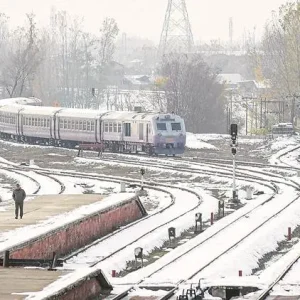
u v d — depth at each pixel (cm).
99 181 16838
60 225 9656
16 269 7669
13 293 6675
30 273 7456
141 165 19162
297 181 15638
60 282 6994
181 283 7788
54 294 6606
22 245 8619
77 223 10062
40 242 9069
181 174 17538
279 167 18300
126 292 7438
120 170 18900
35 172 18525
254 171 17562
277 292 7375
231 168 18125
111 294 7444
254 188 15112
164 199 14112
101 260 9156
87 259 9388
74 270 7588
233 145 13550
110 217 11175
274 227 10781
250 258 9169
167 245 10244
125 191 14788
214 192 15112
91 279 7344
